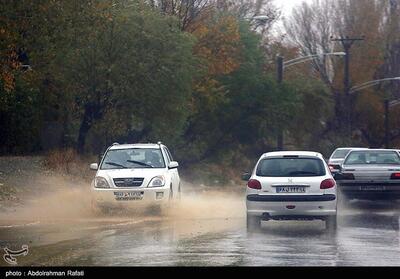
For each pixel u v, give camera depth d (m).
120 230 31.95
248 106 89.88
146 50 60.94
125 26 59.69
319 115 113.69
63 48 47.53
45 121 65.69
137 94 60.72
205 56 79.94
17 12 41.31
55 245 27.25
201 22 85.31
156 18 61.84
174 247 26.59
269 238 29.20
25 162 56.25
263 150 100.25
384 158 47.72
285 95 91.88
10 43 41.47
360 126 133.50
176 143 80.00
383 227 33.34
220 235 30.22
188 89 63.50
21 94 57.94
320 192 31.30
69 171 55.09
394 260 23.67
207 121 86.56
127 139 67.00
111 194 37.69
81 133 63.09
